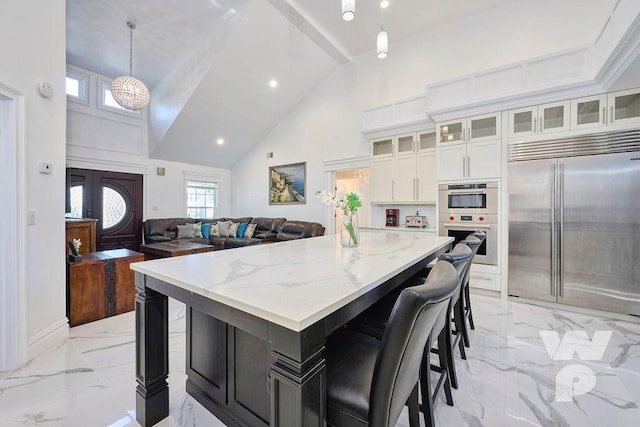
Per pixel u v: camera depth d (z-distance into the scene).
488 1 4.01
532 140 3.20
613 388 1.75
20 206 2.01
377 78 5.25
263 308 0.85
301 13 4.21
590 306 2.91
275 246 2.19
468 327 2.63
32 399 1.67
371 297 1.17
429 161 4.35
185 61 5.27
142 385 1.44
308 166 6.32
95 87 5.58
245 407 1.33
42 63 2.22
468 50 4.32
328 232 6.05
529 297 3.24
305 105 6.34
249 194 7.52
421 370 1.31
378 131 4.81
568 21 3.62
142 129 6.30
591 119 2.93
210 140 6.56
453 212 3.73
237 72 5.04
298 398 0.79
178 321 2.89
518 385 1.78
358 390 0.91
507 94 3.25
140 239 6.25
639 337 2.43
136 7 3.96
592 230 2.89
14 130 1.97
